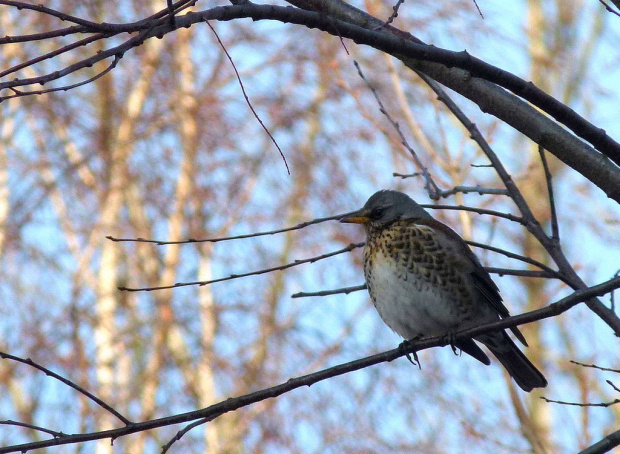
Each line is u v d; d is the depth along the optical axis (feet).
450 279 28.50
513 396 34.12
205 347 51.93
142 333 53.42
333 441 47.42
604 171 22.93
